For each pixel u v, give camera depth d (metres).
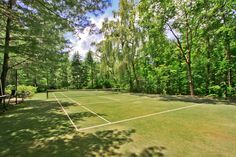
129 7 22.83
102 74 29.73
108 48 25.05
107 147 4.27
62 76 45.84
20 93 15.62
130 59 22.95
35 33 9.41
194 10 14.38
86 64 46.38
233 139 4.71
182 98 15.59
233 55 15.40
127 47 23.16
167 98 15.81
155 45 19.36
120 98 16.77
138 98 16.39
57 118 7.77
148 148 4.16
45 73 15.97
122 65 23.56
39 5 6.28
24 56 11.58
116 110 9.59
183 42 18.83
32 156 3.87
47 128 6.10
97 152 3.99
